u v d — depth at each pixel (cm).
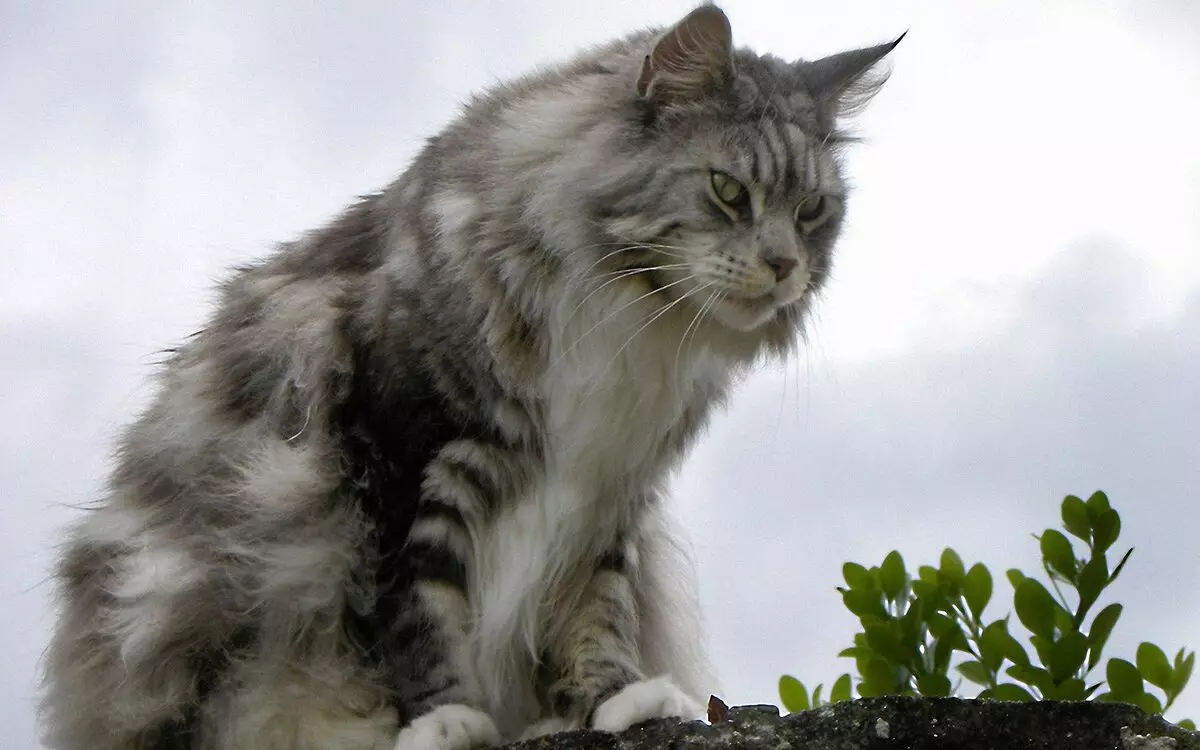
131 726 134
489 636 135
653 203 135
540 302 135
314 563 135
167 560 136
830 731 114
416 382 135
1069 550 121
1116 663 119
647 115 137
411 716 133
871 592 123
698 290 136
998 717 113
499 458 135
